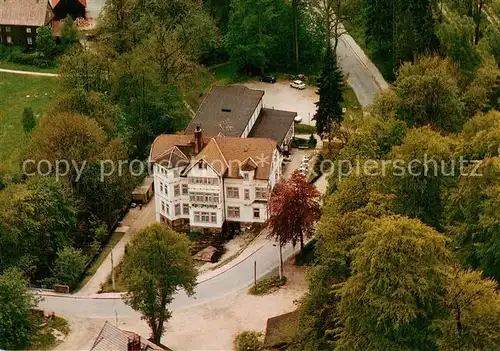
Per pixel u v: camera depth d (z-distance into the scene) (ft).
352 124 480.64
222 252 443.73
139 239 366.43
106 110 506.48
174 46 554.05
